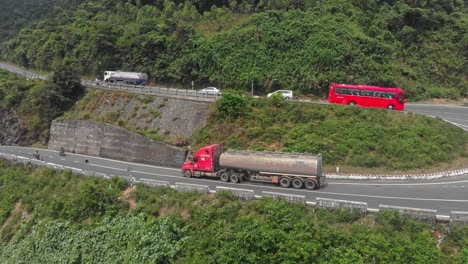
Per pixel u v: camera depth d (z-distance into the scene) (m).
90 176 35.03
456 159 34.31
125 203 29.05
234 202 26.11
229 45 57.06
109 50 66.69
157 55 61.91
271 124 39.78
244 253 21.33
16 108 59.16
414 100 51.72
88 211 29.23
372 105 43.25
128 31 67.31
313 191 29.28
